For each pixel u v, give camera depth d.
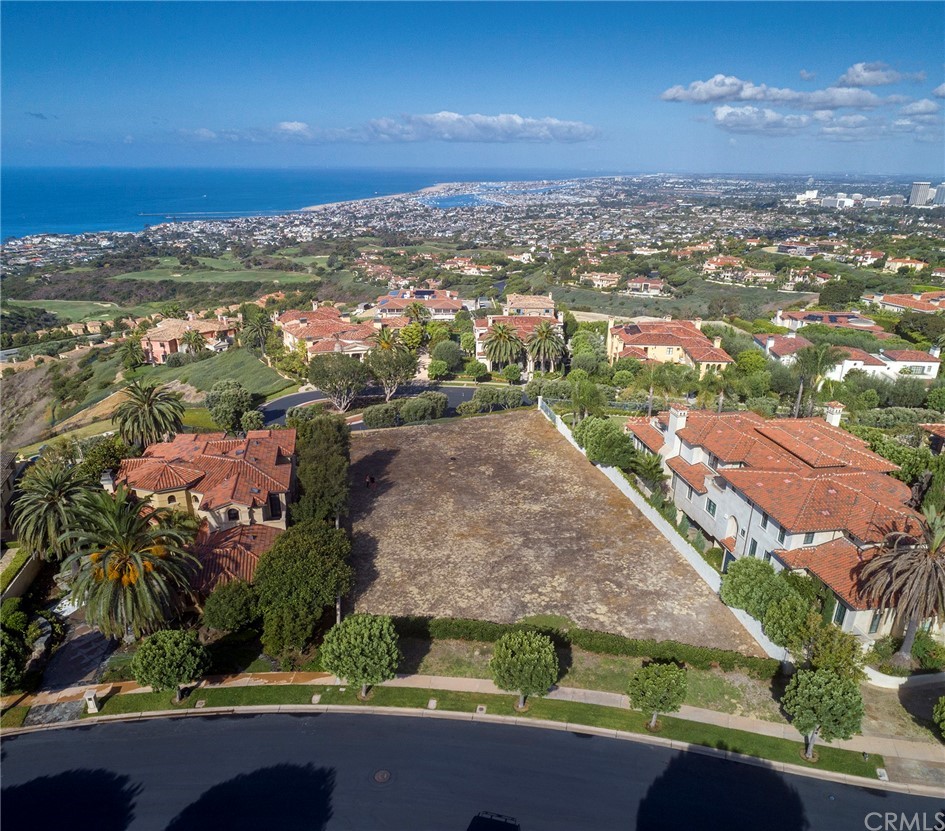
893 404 88.31
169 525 44.53
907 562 34.47
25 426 117.56
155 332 142.38
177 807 29.28
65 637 41.34
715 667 37.75
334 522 52.50
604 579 46.72
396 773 30.95
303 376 106.12
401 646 40.06
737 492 47.16
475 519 55.69
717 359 95.81
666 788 30.11
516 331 115.00
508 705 35.28
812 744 31.55
